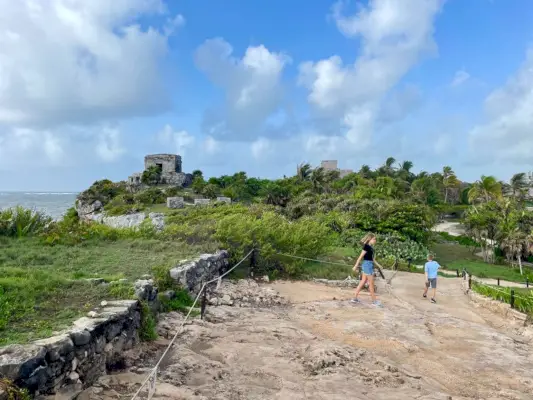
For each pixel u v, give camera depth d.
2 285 6.39
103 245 13.11
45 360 4.39
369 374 6.18
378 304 11.30
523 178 82.88
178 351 6.52
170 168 92.19
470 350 7.93
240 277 13.88
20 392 3.95
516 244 49.47
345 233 39.00
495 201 65.06
